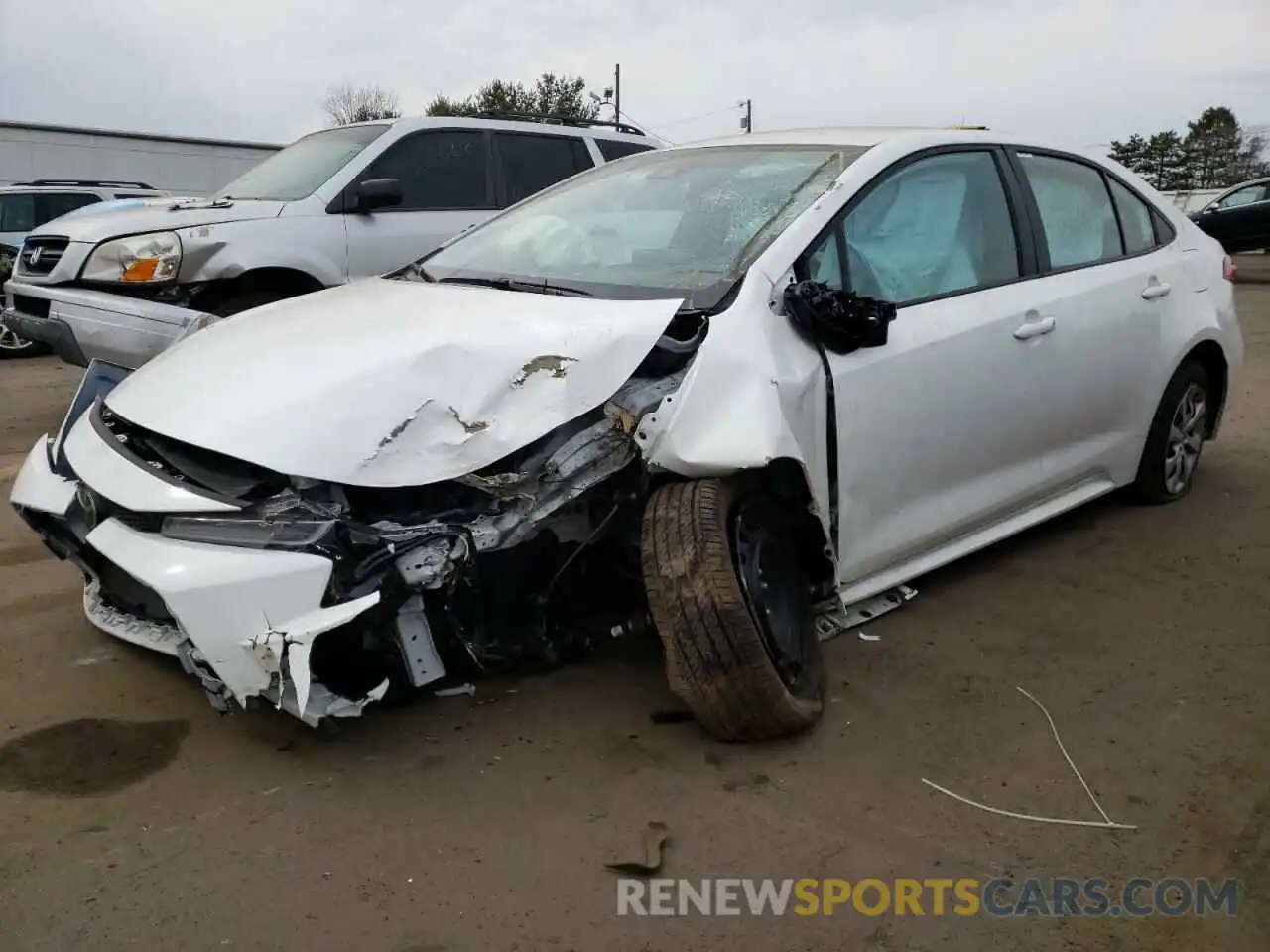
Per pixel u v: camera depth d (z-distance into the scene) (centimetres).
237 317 372
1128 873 256
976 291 382
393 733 313
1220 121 6291
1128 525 488
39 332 648
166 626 315
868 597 361
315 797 282
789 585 316
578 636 341
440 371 287
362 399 279
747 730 300
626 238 374
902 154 374
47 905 240
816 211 342
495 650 321
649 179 411
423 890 247
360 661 290
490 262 396
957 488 379
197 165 2711
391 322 318
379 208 704
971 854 262
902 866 258
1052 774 295
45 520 329
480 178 759
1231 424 690
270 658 260
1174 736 314
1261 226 1988
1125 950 232
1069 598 410
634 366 291
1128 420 462
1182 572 434
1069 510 453
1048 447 418
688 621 286
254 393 288
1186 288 482
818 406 316
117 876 250
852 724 319
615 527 321
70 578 431
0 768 293
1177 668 355
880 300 346
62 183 1400
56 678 344
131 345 602
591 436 289
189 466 289
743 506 305
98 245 621
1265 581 425
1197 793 287
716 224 357
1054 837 269
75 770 293
